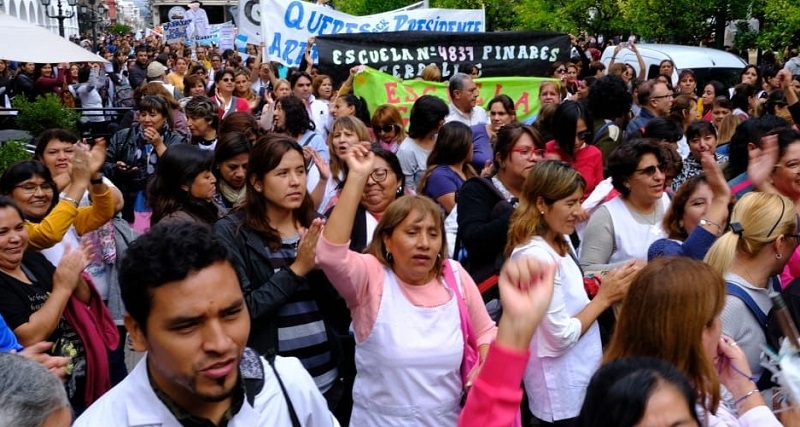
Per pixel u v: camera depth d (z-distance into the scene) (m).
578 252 5.21
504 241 4.34
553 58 11.02
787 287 3.48
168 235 2.01
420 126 6.83
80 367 4.21
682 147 8.30
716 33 18.86
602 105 7.18
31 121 10.77
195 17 29.38
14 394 1.99
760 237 3.42
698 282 2.70
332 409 3.96
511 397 2.21
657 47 16.80
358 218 4.81
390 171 4.93
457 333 3.49
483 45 10.79
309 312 3.89
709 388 2.66
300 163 3.92
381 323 3.44
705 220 4.23
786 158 4.83
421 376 3.41
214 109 7.90
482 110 8.82
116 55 28.72
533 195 3.96
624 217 4.84
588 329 3.92
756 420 2.80
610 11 22.09
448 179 5.65
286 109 7.50
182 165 4.59
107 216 5.07
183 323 1.97
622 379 2.03
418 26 12.19
